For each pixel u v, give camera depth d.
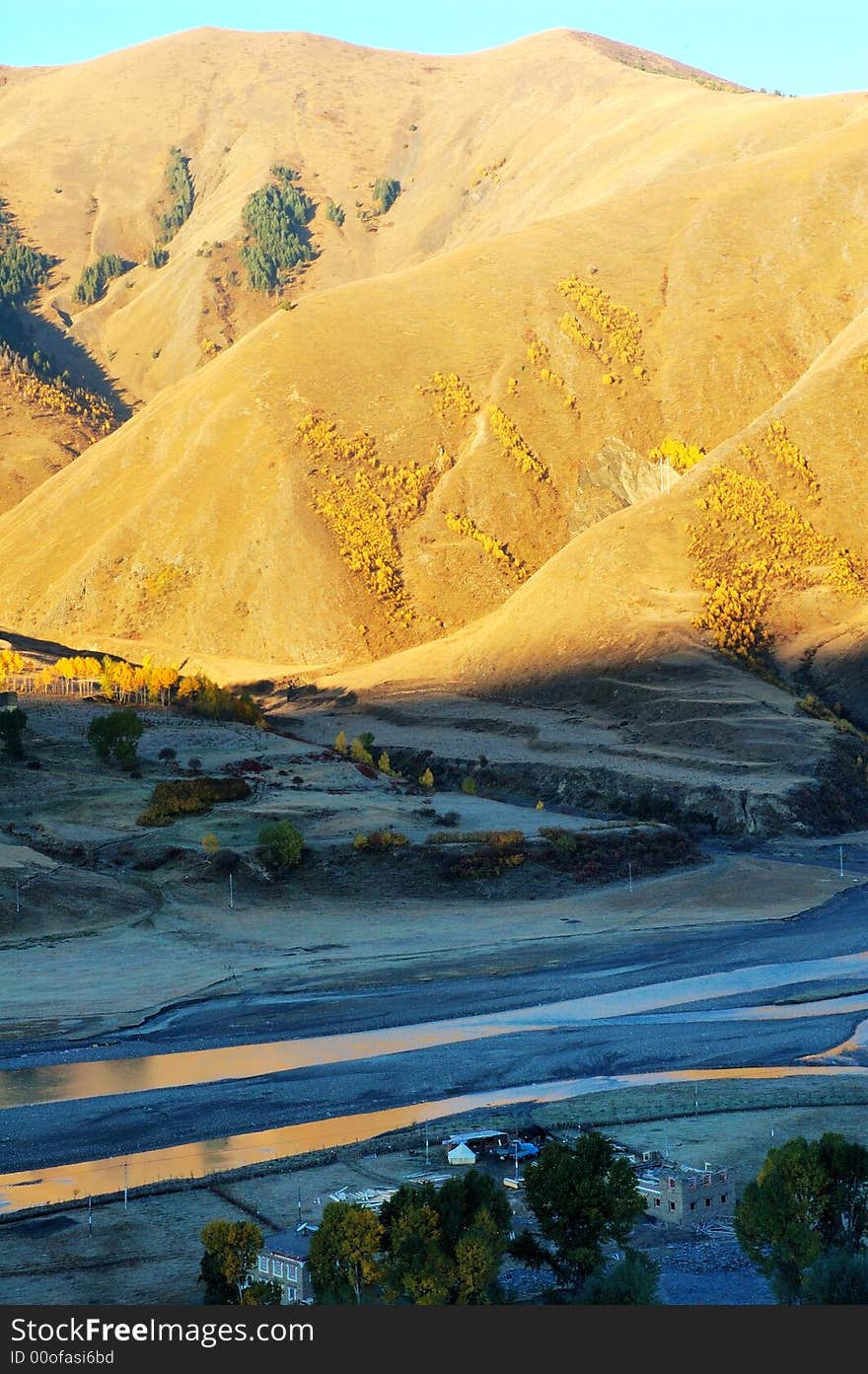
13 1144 105.94
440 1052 128.25
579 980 154.75
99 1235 87.19
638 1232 86.44
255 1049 131.50
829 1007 142.12
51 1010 144.25
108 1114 112.44
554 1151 79.38
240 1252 74.62
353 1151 101.44
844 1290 71.19
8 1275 81.12
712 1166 93.19
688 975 156.62
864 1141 100.75
